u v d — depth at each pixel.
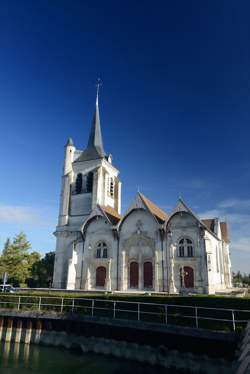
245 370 10.63
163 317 21.62
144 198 40.94
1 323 26.70
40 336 24.91
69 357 21.41
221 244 44.75
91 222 41.94
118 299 24.20
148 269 36.75
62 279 44.41
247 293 37.59
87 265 40.22
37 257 55.44
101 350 21.89
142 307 22.97
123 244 38.72
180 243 35.66
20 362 20.30
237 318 19.44
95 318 22.58
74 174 51.38
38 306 26.61
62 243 46.50
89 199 48.12
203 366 17.84
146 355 19.98
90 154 52.00
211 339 17.78
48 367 19.30
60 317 24.19
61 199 49.72
